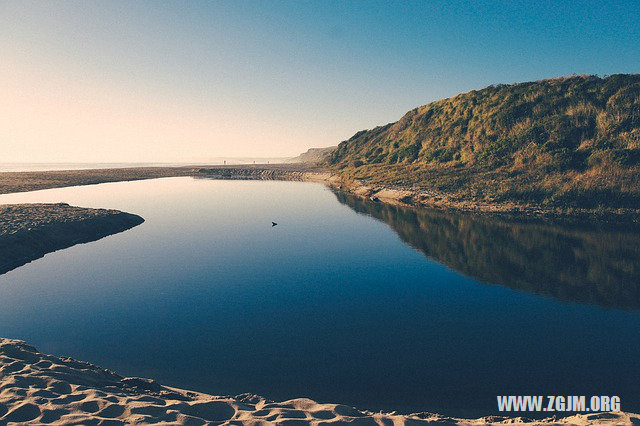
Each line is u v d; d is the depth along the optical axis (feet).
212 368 31.63
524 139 142.72
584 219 92.38
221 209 129.70
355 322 41.16
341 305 46.24
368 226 98.48
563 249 68.18
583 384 28.81
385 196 153.48
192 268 62.64
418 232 88.69
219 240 83.82
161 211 124.47
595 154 117.08
